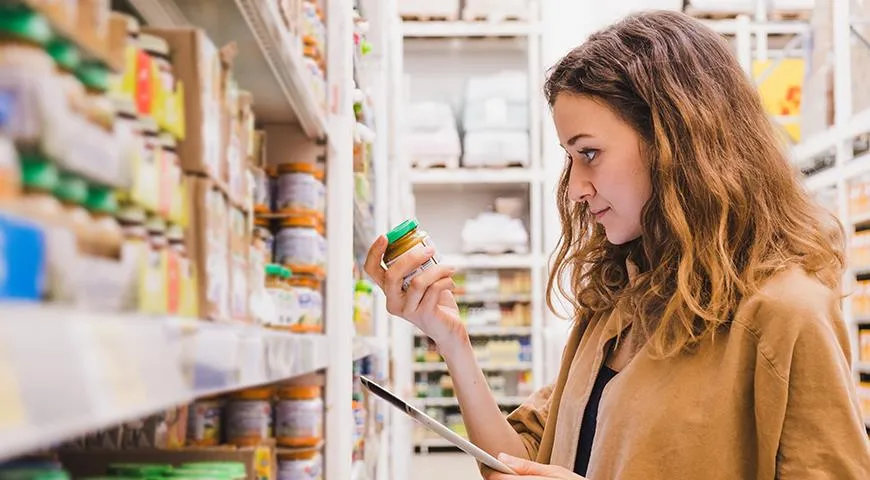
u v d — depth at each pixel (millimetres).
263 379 887
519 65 8812
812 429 1314
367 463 2875
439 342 1810
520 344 8969
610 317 1663
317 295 1678
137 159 673
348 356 1823
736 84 1535
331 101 1893
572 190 1586
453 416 9289
